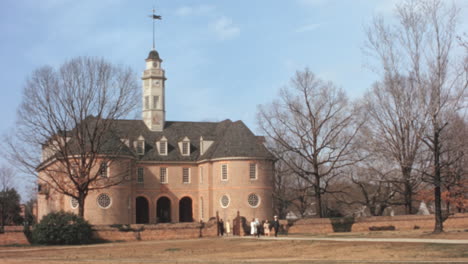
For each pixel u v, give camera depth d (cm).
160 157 7575
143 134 7819
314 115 6419
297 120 6494
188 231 5341
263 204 7019
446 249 2917
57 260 3266
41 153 5581
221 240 4672
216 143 7606
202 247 3988
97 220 6475
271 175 7181
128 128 7744
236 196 6988
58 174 5903
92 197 6500
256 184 7031
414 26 4059
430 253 2834
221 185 7094
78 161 6125
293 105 6488
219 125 8238
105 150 6419
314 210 9931
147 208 7781
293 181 8406
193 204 7600
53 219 4791
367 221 5631
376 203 6819
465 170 5422
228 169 7069
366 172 6419
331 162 6719
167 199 7925
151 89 8025
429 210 7644
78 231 4794
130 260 3145
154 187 7469
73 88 5462
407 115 4206
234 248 3800
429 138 4084
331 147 6347
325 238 4228
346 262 2672
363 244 3431
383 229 5541
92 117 5850
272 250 3528
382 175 5966
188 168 7681
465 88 3956
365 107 5859
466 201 5531
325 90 6450
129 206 6756
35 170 5594
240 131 7319
